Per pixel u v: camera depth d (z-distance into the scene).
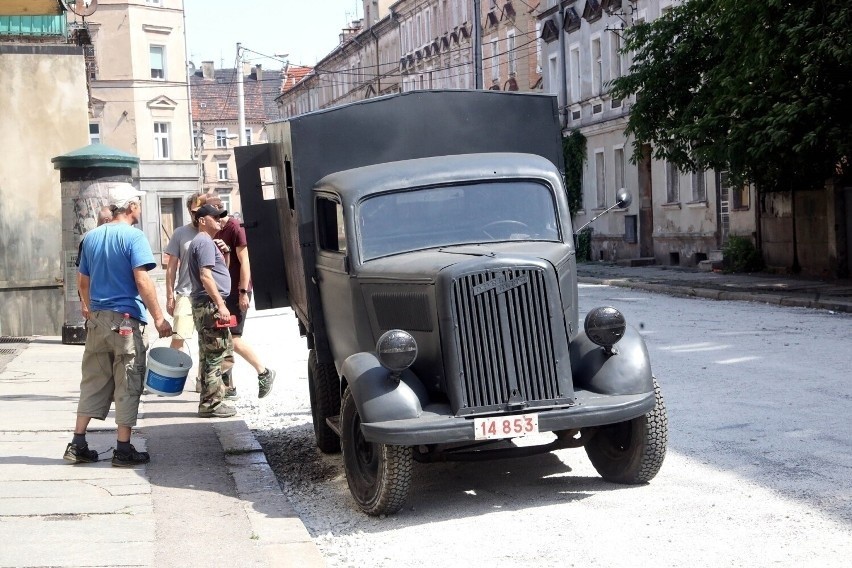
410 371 6.98
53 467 8.33
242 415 11.41
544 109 9.05
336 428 7.97
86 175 17.83
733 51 22.67
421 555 6.11
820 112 21.02
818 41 20.05
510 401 6.80
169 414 11.05
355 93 87.81
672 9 26.59
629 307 22.56
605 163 41.88
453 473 8.12
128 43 66.19
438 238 7.81
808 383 11.14
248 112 114.25
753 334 16.17
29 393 12.22
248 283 11.77
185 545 6.17
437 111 8.85
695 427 9.17
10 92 19.80
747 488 7.09
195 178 67.81
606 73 41.19
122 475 8.06
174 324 12.18
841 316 18.75
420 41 71.25
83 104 20.11
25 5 16.88
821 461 7.69
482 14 58.75
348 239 7.78
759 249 30.20
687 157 26.98
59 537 6.32
